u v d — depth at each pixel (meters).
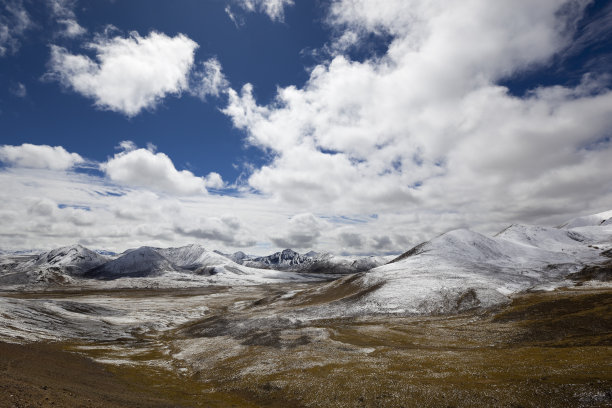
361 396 37.12
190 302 181.50
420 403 33.88
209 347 72.94
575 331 56.31
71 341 78.62
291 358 55.19
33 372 36.69
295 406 38.03
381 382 39.84
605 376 32.56
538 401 30.73
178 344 81.94
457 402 33.03
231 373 52.28
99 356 65.62
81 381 40.44
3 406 21.44
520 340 57.44
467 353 51.66
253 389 44.09
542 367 38.53
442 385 36.97
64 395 28.94
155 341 89.12
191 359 64.75
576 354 43.25
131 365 59.94
